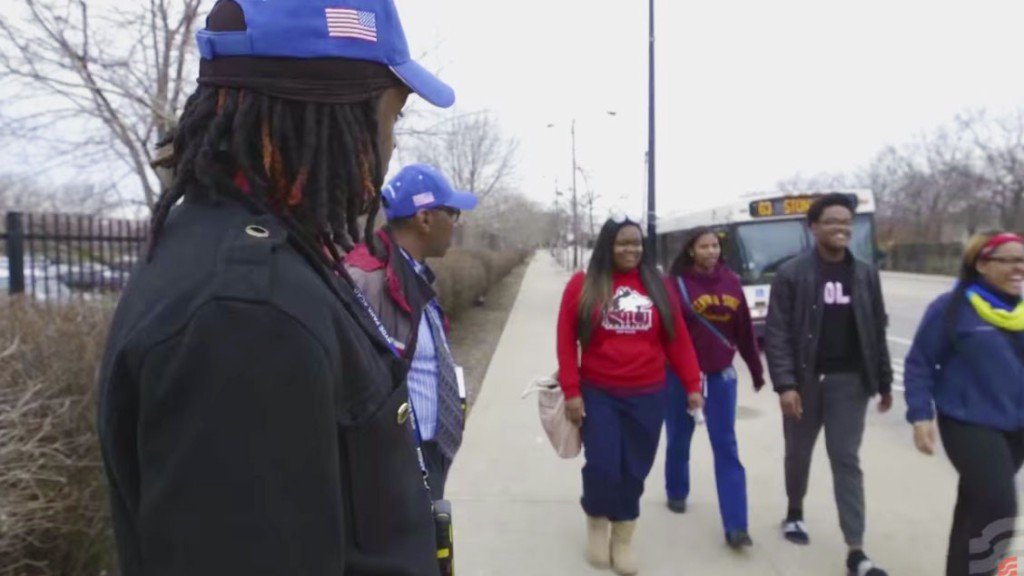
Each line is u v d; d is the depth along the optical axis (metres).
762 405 7.52
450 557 1.44
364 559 0.96
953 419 3.05
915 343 3.20
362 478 0.95
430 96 1.09
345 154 1.00
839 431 3.62
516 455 5.72
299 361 0.80
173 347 0.77
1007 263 2.94
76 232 6.29
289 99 0.95
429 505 1.13
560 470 5.36
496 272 23.95
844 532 3.62
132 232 6.63
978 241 3.02
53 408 2.65
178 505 0.75
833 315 3.61
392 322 2.21
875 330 3.63
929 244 42.56
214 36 0.94
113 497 0.90
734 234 12.12
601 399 3.57
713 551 3.92
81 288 5.75
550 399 3.71
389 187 2.74
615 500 3.59
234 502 0.75
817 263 3.65
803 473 3.93
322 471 0.81
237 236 0.86
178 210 0.94
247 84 0.94
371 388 0.95
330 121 0.98
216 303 0.78
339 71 0.98
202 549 0.75
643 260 3.63
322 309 0.86
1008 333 2.96
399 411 1.01
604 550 3.79
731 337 4.19
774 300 3.75
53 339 2.96
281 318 0.80
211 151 0.94
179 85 6.76
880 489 4.87
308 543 0.79
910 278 37.38
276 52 0.94
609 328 3.52
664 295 3.60
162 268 0.85
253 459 0.76
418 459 1.13
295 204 0.98
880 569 3.51
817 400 3.68
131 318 0.82
